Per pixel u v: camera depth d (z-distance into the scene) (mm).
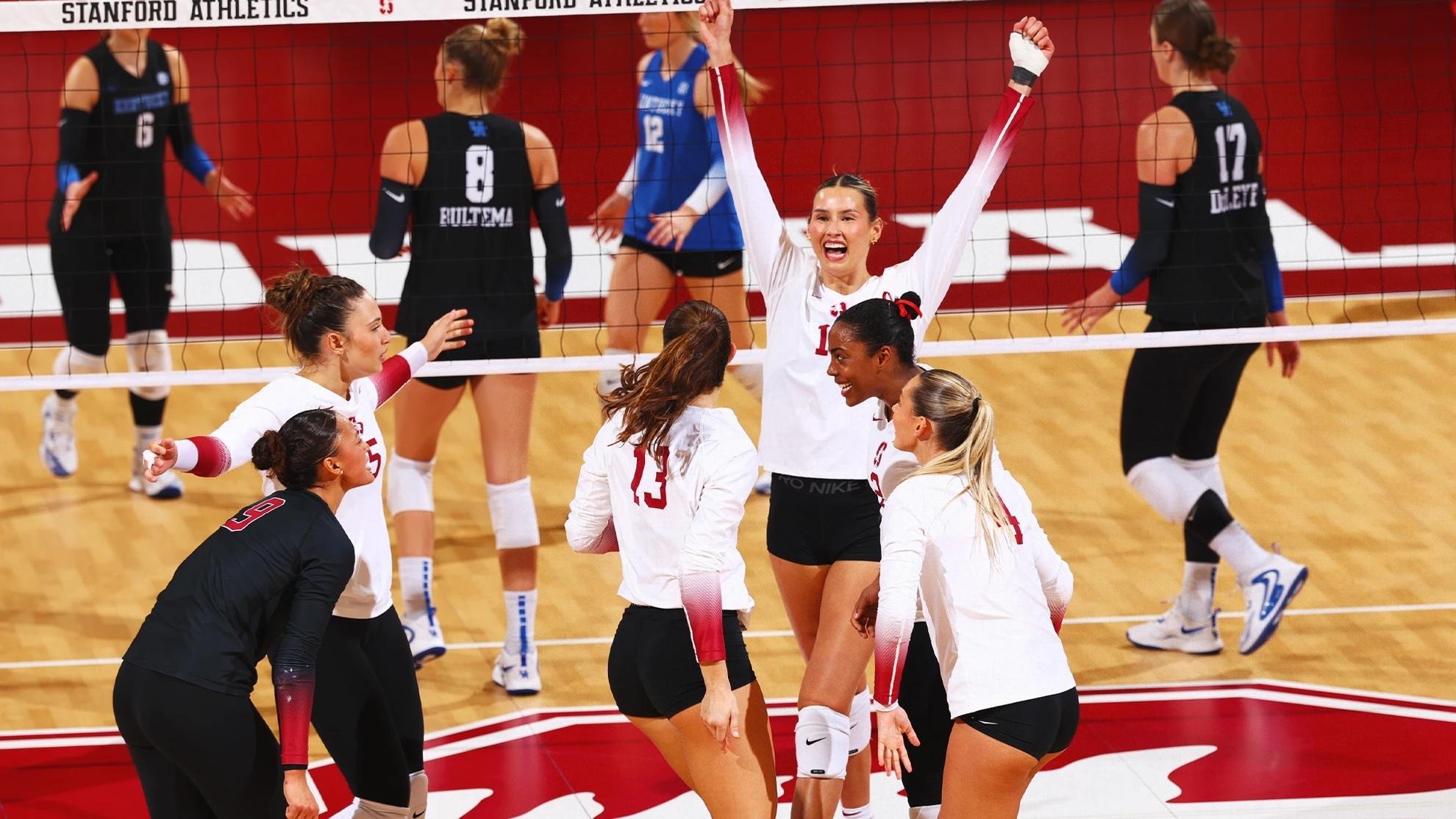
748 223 12391
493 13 14305
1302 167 27406
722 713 9914
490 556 19250
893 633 9883
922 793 11812
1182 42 16188
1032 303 26625
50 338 25719
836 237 11812
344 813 13125
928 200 29438
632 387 10641
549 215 16625
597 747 14445
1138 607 17484
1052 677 10016
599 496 10891
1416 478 20844
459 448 22812
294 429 10383
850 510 11742
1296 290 27172
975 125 32500
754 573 18516
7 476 21547
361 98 34469
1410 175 30922
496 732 14789
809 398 11844
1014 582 10102
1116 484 20984
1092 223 29172
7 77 34000
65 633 17062
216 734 9898
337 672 10875
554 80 35062
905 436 10547
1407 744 14102
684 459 10211
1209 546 16016
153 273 20078
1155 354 16109
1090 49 35781
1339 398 23500
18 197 29703
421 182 15945
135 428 20938
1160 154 15820
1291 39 37188
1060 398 23688
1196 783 13453
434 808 13211
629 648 10547
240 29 37188
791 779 13625
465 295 15992
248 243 28594
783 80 29250
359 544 11055
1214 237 16016
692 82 18734
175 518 20219
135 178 19781
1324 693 15266
